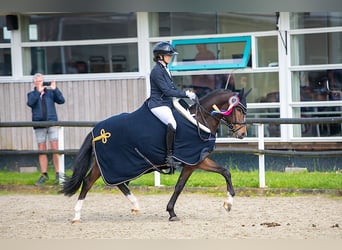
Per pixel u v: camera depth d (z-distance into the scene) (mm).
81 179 11602
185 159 11336
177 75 17688
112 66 18000
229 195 11492
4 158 17922
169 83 11391
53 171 17031
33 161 17750
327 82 16781
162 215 12352
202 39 17422
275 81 17078
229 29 17297
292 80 16953
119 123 11453
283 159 16500
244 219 11727
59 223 11773
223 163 17047
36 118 15836
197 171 16516
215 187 14641
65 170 17344
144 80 17703
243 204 13195
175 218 11672
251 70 17172
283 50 16844
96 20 18016
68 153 15352
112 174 11453
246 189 14359
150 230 10930
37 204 13789
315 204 12961
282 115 17000
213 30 17406
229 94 11672
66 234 10766
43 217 12398
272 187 14383
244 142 17078
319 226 10992
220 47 17375
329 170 16109
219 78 17438
